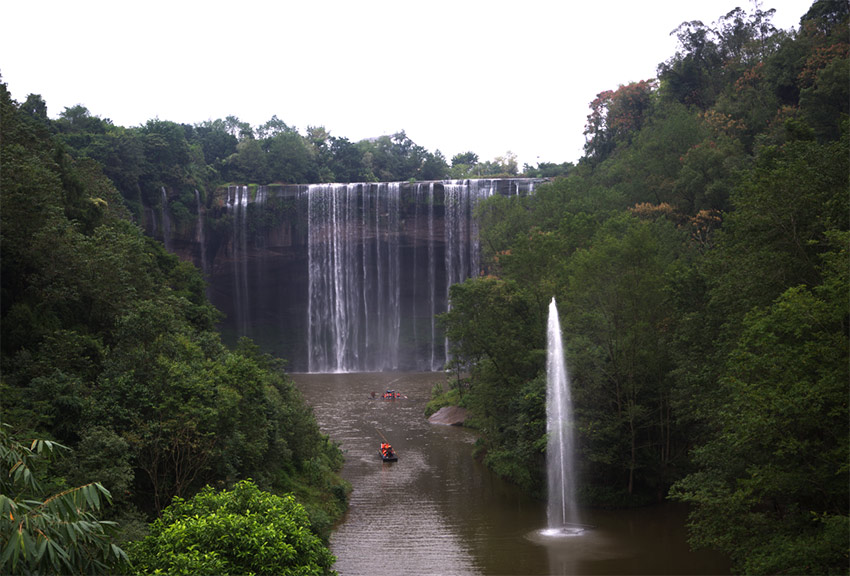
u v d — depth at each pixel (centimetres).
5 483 1146
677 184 7006
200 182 11606
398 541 3588
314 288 12175
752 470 2419
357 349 12350
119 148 10369
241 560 1841
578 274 4497
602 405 4328
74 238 3909
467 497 4453
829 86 5975
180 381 3133
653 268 4381
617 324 4344
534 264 5581
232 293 12188
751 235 3094
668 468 4294
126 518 2648
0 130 4216
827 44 7425
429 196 11900
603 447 4166
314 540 2028
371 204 12062
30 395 2894
